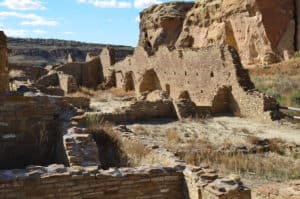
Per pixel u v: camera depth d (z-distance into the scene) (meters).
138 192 7.64
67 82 35.41
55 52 106.81
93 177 7.35
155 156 9.66
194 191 7.49
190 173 7.69
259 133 17.81
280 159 13.87
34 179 7.03
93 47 118.81
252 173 12.28
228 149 14.73
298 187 8.59
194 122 20.53
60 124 10.80
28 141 10.97
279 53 40.69
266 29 41.06
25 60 93.56
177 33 56.38
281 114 20.55
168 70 31.31
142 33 63.47
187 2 58.09
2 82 11.88
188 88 28.02
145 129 18.59
